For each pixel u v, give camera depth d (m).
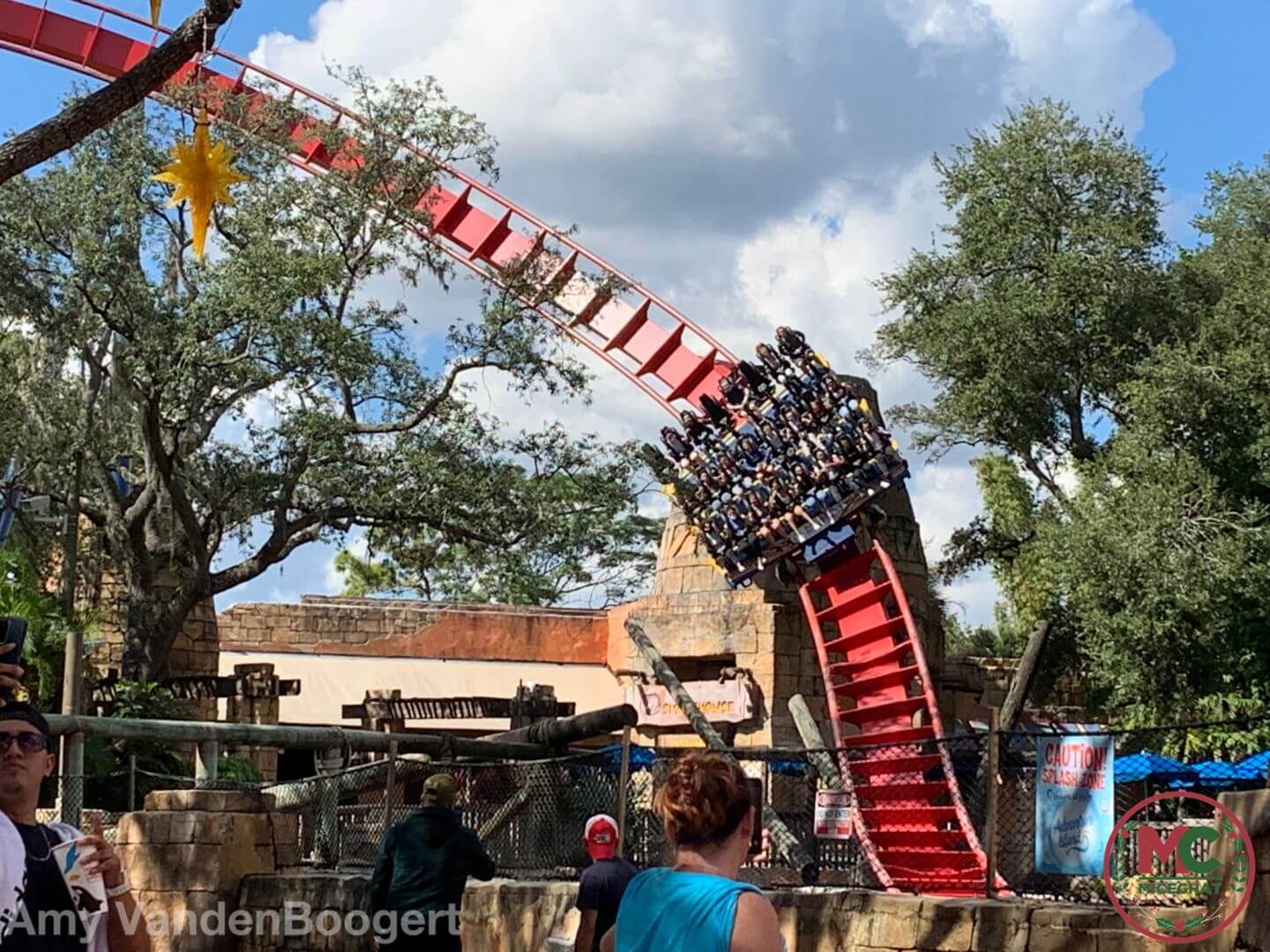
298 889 16.03
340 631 51.59
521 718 31.69
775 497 30.80
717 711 38.06
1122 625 43.06
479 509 42.84
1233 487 45.69
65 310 40.66
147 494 42.19
